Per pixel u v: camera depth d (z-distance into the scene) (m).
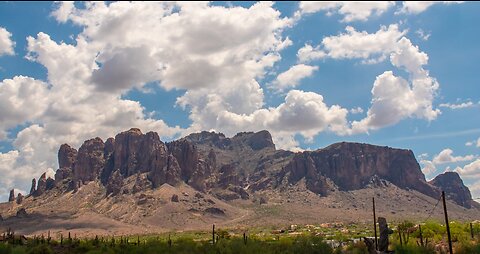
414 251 69.88
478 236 79.12
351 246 78.88
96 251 80.62
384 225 75.50
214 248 77.50
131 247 82.38
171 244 81.50
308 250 75.19
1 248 72.94
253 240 85.50
